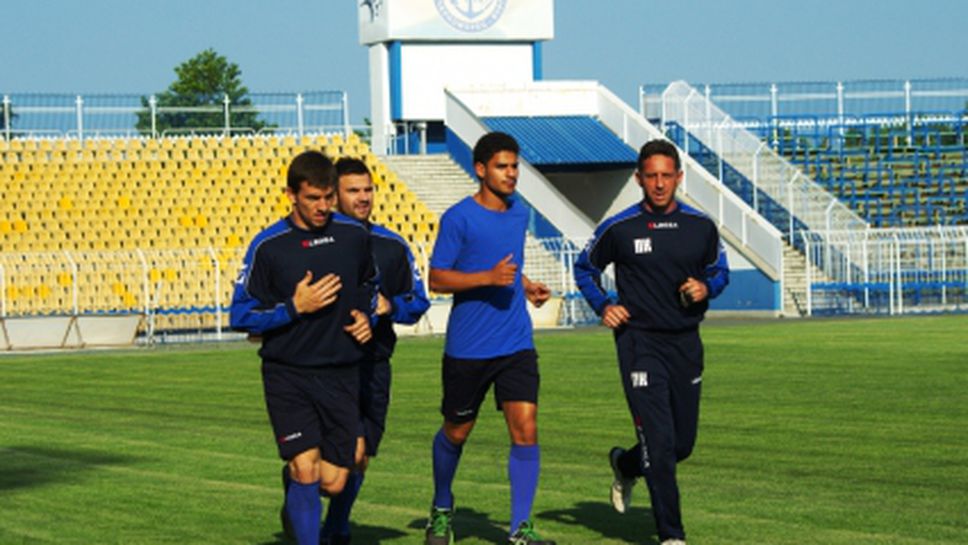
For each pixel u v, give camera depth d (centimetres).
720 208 5338
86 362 3731
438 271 1202
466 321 1207
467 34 6234
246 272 1088
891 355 3244
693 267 1209
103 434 2109
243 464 1767
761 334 4056
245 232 5562
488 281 1169
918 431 1953
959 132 6341
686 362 1215
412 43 6222
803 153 6303
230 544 1257
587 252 1237
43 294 4869
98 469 1738
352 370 1109
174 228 5478
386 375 1259
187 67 10769
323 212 1086
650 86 6144
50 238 5306
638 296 1209
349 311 1098
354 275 1100
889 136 6322
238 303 1089
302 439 1092
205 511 1426
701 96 5866
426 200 5847
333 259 1092
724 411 2233
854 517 1316
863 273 5144
